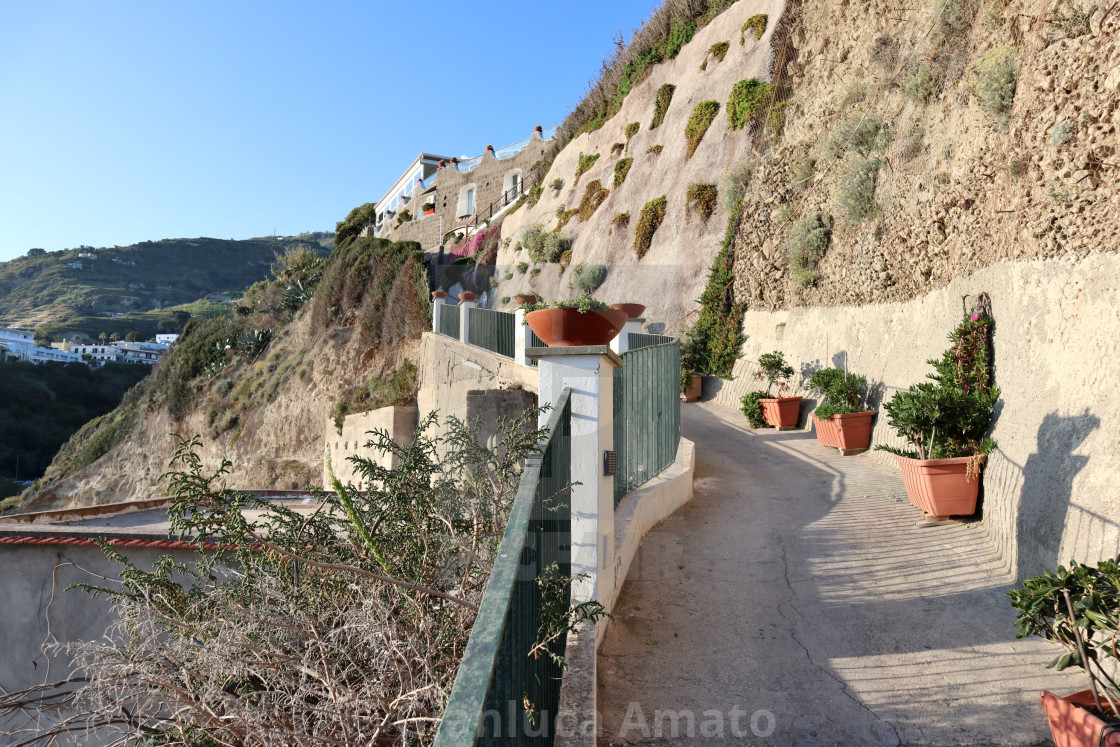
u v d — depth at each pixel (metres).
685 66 26.38
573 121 33.53
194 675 2.66
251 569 3.11
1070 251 5.30
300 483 24.47
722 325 17.17
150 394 37.50
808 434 11.54
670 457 7.68
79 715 2.69
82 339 115.62
